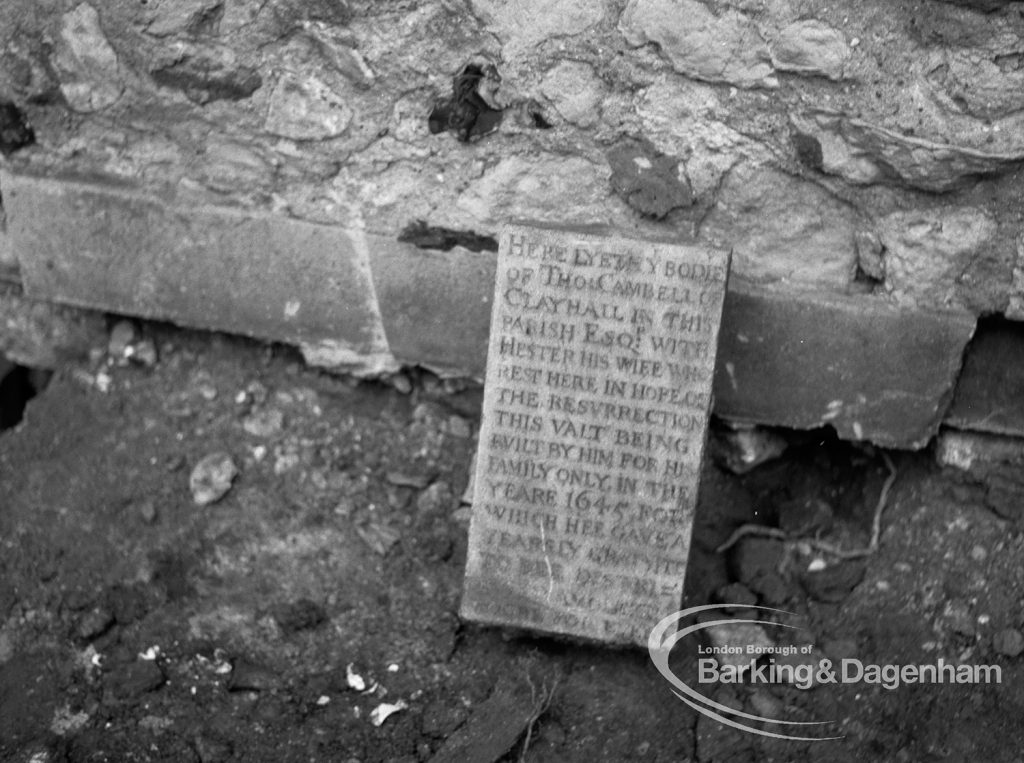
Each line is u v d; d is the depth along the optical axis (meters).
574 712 1.50
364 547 1.65
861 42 1.47
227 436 1.73
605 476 1.51
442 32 1.55
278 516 1.68
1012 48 1.44
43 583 1.60
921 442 1.62
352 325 1.71
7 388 1.82
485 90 1.57
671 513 1.50
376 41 1.56
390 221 1.65
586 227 1.55
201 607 1.60
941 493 1.65
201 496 1.68
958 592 1.58
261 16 1.57
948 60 1.46
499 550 1.53
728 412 1.64
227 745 1.47
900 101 1.48
